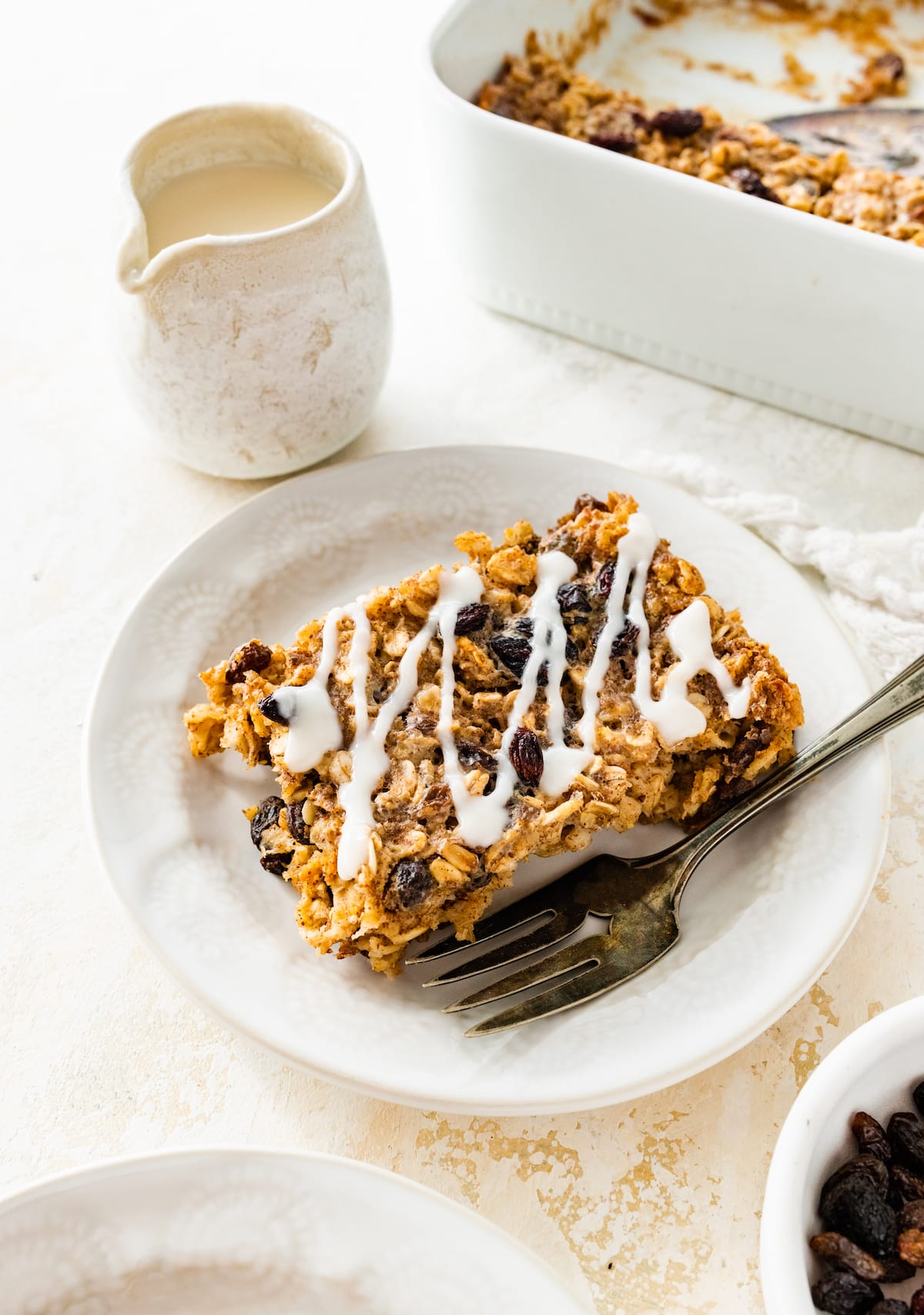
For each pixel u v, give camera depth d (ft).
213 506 1.73
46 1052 1.39
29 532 1.70
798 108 2.00
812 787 1.45
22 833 1.50
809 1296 1.20
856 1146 1.29
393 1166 1.34
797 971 1.35
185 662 1.54
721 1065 1.37
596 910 1.41
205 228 1.64
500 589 1.50
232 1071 1.38
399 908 1.36
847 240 1.60
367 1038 1.33
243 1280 1.25
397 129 2.13
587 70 2.05
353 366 1.62
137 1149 1.35
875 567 1.60
